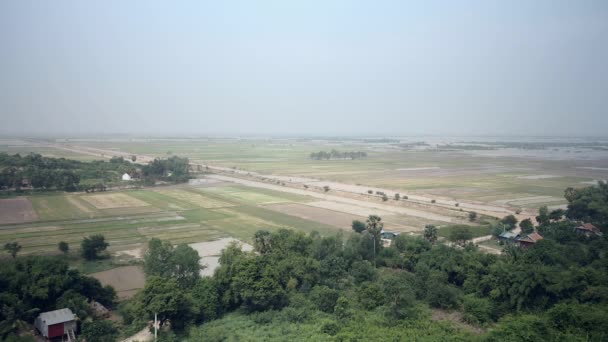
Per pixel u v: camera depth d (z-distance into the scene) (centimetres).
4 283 6247
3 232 10981
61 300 6244
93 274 8150
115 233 11031
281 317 6175
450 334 5572
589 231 10388
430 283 6969
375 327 5741
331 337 5391
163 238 10569
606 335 5191
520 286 6294
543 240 8206
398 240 9325
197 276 7094
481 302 6394
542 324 5497
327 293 6575
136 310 5775
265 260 7019
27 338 5594
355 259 8275
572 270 6756
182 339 5675
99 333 5681
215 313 6406
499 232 10738
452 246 8669
